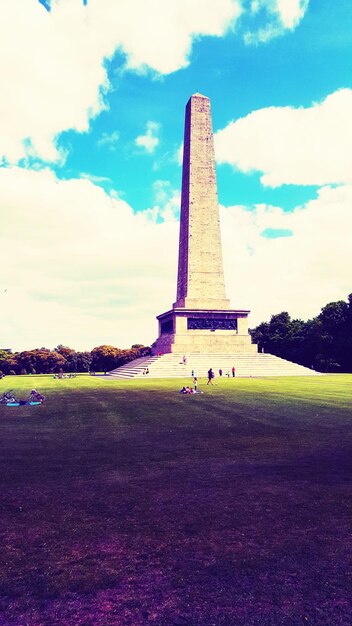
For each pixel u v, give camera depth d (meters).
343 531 9.09
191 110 78.94
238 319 80.38
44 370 135.12
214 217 78.94
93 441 18.33
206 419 23.67
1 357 131.75
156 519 9.86
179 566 7.77
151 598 6.82
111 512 10.31
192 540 8.78
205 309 78.00
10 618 6.37
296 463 14.38
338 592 6.90
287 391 39.03
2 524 9.71
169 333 84.62
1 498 11.37
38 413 27.53
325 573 7.47
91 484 12.45
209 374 48.97
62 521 9.83
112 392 41.19
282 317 113.19
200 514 10.11
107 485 12.33
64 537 9.01
